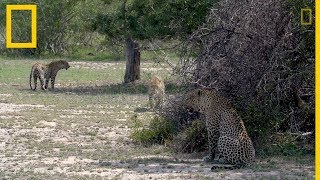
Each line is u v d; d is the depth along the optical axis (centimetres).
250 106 1595
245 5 1634
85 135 2014
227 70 1622
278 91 1573
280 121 1612
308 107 1630
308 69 1591
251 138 1603
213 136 1514
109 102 2856
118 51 5581
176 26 2725
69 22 5675
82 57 5644
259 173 1388
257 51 1598
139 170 1457
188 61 1698
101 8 3741
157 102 2497
